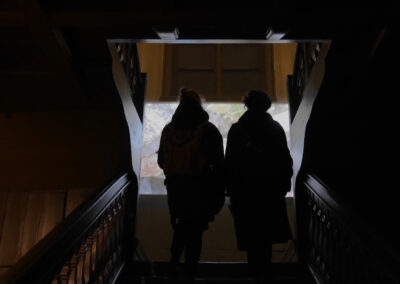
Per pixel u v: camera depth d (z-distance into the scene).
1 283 1.44
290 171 2.83
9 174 3.93
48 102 3.59
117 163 3.82
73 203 3.97
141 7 2.72
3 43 3.04
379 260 1.89
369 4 2.66
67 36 2.98
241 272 3.63
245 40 3.05
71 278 3.28
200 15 2.74
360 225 2.17
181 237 2.92
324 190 2.86
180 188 2.85
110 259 3.13
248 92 3.04
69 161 3.88
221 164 2.89
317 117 3.40
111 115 3.65
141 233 4.87
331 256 2.85
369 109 3.33
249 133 2.86
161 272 3.65
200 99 3.10
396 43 2.82
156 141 6.73
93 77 3.28
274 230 2.72
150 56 6.81
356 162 3.52
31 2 2.60
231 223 4.86
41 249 1.73
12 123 3.72
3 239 3.90
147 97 6.57
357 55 3.01
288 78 4.77
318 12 2.70
